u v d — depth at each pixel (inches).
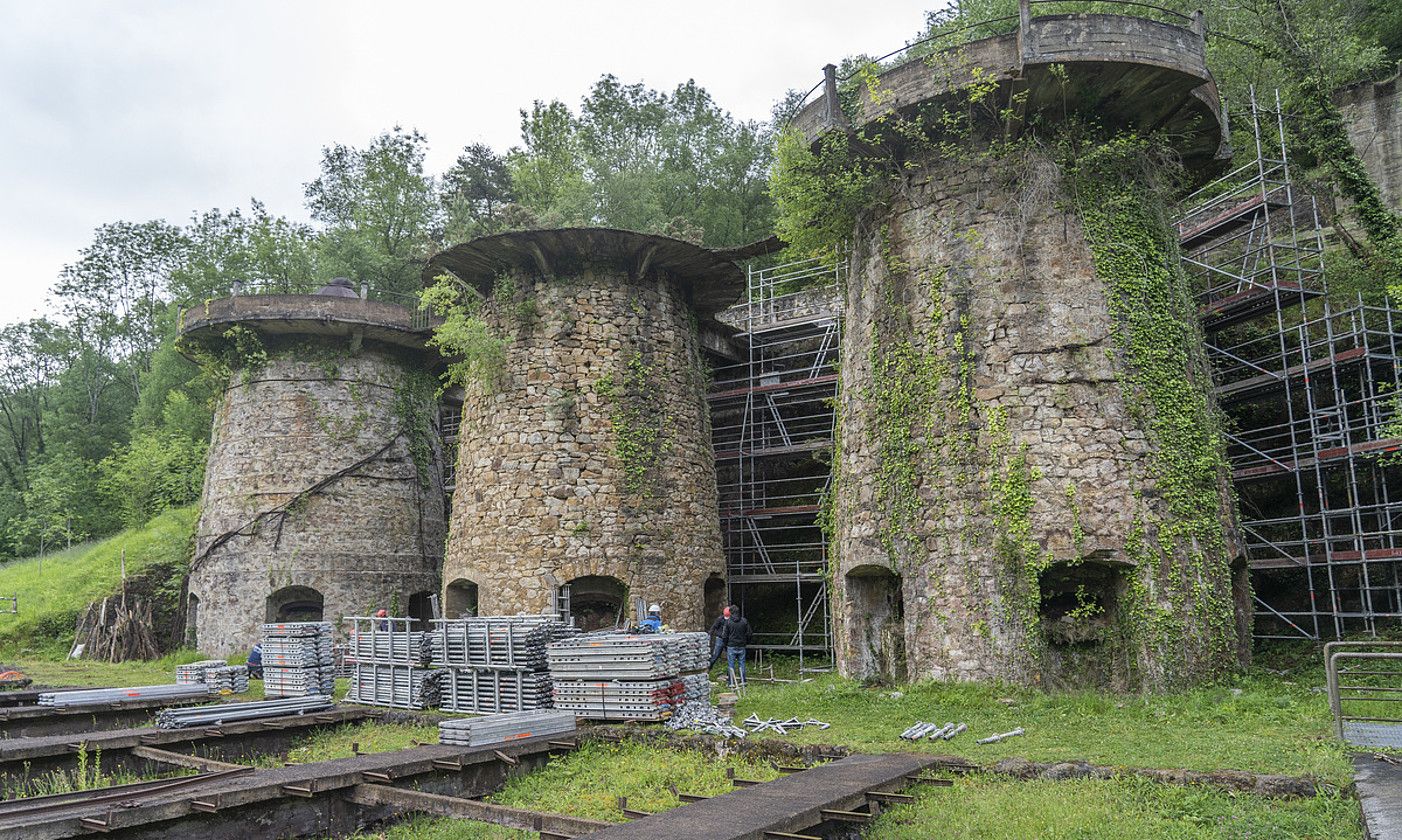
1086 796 306.0
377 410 1037.8
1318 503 692.1
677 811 286.4
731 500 940.0
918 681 544.7
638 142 1514.5
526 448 757.3
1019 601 516.7
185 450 1424.7
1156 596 507.8
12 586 1348.4
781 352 994.1
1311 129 724.0
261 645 757.9
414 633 590.2
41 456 1926.7
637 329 795.4
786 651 885.8
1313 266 745.0
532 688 526.6
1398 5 969.5
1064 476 528.4
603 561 735.7
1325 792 287.3
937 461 563.2
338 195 1612.9
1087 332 551.2
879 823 296.2
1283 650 627.5
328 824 351.3
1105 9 823.1
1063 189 571.2
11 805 314.0
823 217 655.1
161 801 311.3
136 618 1077.1
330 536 981.2
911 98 573.9
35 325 2096.5
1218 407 619.2
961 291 576.4
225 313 991.0
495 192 1545.3
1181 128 594.2
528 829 299.9
